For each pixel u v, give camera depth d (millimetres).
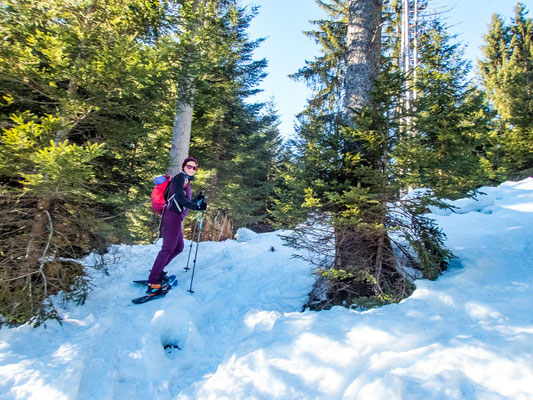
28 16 2887
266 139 16266
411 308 2309
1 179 2930
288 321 2480
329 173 3215
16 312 2490
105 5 3357
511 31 17062
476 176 2699
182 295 3523
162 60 3545
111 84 2844
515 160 12203
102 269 4273
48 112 3172
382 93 2965
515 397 1246
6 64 2611
